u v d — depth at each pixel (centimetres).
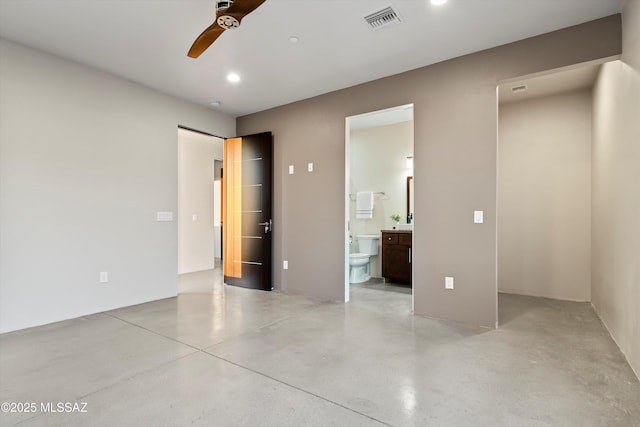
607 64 309
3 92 294
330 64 341
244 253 488
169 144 425
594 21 264
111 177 368
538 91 410
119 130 375
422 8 249
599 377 211
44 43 303
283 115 463
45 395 190
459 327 306
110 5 246
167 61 337
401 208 542
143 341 271
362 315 345
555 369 222
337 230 411
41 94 316
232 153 498
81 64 343
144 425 163
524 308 372
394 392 194
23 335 285
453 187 325
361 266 530
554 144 423
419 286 344
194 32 283
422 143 344
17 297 299
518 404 181
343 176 406
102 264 359
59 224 327
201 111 465
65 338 278
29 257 307
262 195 470
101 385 201
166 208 422
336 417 170
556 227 422
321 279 423
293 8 247
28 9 251
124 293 378
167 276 422
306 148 439
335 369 222
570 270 413
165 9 251
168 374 215
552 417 170
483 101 312
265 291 459
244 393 192
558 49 278
